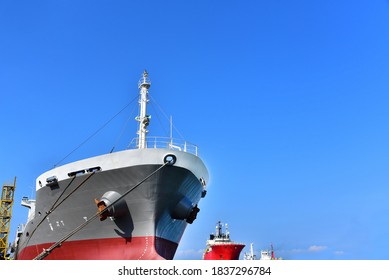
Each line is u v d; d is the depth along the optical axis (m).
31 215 32.25
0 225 43.00
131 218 24.30
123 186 24.34
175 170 24.59
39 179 28.78
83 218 25.34
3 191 44.16
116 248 24.31
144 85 30.08
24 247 32.16
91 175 25.05
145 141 28.75
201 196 30.12
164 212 24.94
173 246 28.02
